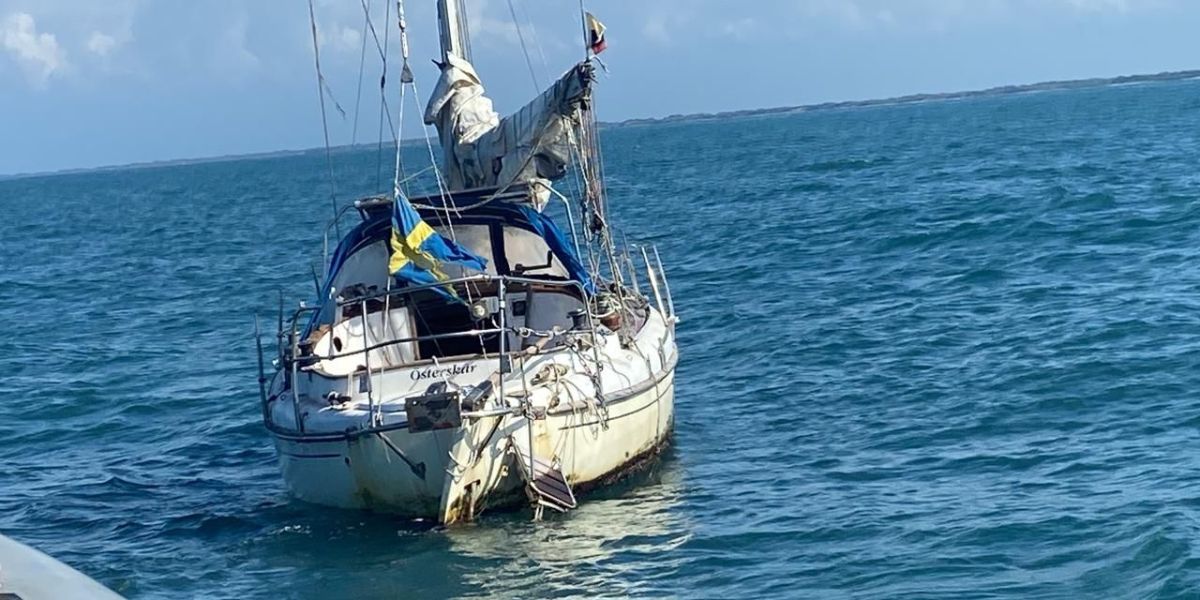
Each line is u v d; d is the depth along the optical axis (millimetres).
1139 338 18562
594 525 12281
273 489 14688
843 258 30203
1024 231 31047
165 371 22797
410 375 13078
